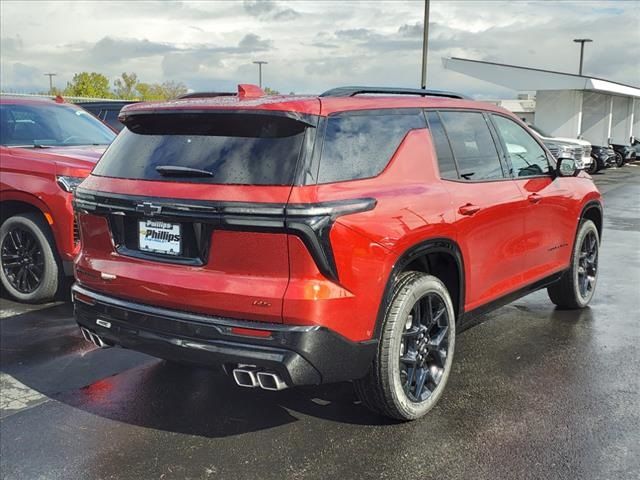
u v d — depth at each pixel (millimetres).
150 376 4523
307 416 3896
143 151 3631
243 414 3930
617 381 4355
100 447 3533
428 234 3689
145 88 57031
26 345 5125
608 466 3268
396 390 3570
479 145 4527
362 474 3238
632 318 5816
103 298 3633
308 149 3223
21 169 6023
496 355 4859
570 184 5629
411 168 3805
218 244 3215
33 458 3414
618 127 40812
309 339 3113
